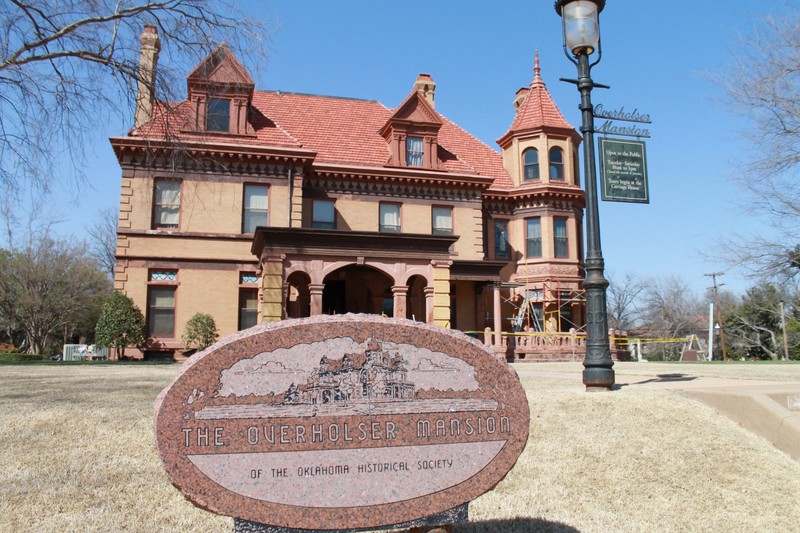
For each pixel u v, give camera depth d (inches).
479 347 159.5
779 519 238.8
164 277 1016.9
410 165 1242.6
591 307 435.5
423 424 151.5
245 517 135.7
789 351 2032.5
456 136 1496.1
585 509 237.8
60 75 630.5
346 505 142.3
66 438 299.3
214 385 139.6
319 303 881.5
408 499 146.8
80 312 2018.9
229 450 137.8
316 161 1184.8
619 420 344.8
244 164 1051.9
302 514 139.2
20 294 1883.6
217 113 1066.1
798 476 287.1
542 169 1373.0
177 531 200.5
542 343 1215.6
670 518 234.4
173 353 994.7
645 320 3093.0
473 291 1278.3
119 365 808.3
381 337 152.9
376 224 1198.9
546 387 468.4
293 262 881.5
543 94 1440.7
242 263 1036.5
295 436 142.2
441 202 1242.6
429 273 936.3
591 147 456.4
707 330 2878.9
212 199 1039.0
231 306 1025.5
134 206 1013.2
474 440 154.8
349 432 145.9
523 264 1363.2
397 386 151.6
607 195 460.1
